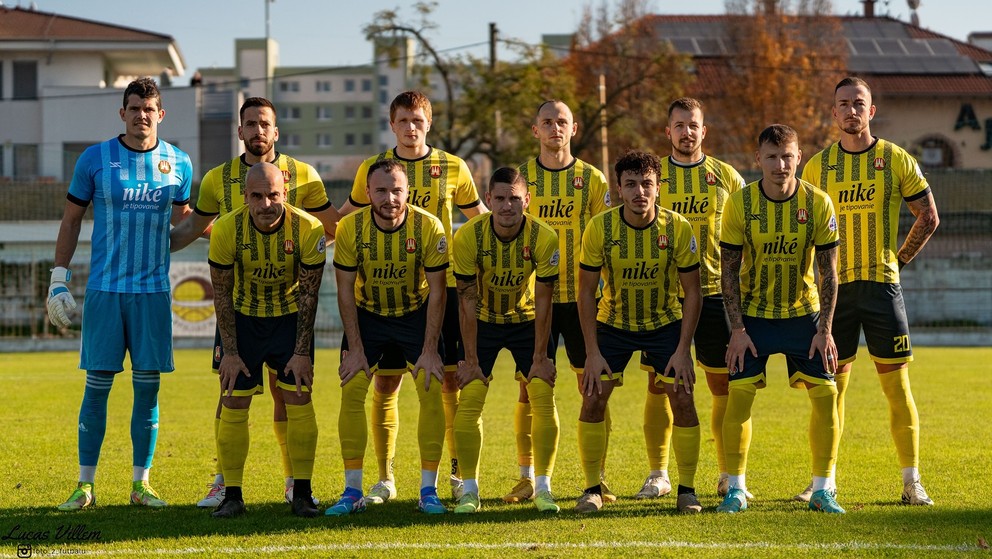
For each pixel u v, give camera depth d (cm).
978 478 733
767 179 635
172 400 1318
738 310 637
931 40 4788
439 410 645
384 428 699
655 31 4741
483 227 638
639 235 634
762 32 4444
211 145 3994
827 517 600
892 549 520
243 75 8694
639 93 4262
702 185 706
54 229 2838
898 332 668
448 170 718
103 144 668
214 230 618
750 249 640
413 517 612
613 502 671
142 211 665
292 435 625
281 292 638
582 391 698
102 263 662
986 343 2470
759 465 796
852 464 801
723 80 4591
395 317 654
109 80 4141
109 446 917
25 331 2491
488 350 665
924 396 1290
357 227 631
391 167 618
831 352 630
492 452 887
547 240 636
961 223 2723
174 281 2433
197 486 731
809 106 4338
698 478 761
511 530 570
